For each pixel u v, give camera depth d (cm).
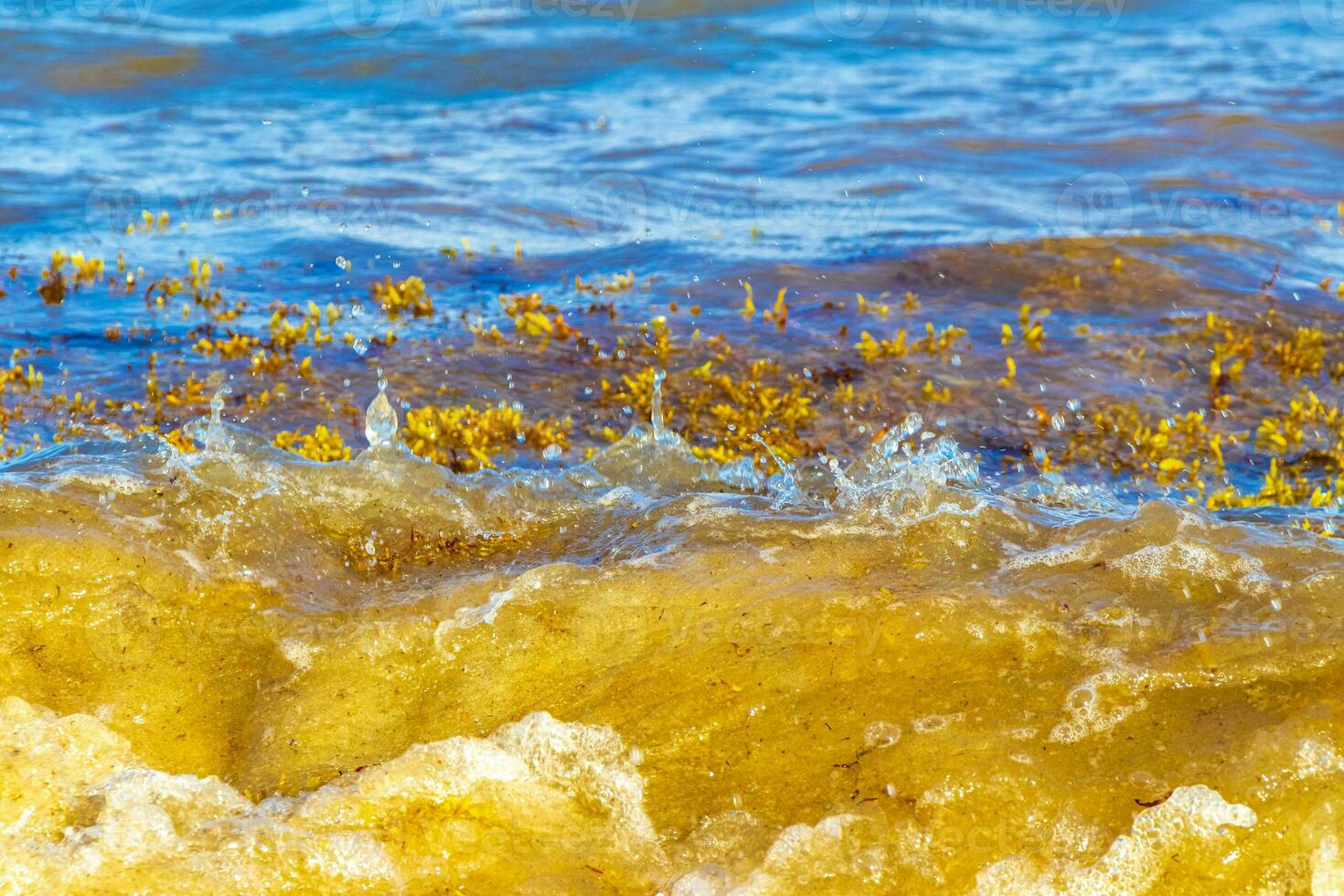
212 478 809
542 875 597
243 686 688
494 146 2808
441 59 3628
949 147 2808
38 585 702
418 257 2059
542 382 1575
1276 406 1544
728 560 762
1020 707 648
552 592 734
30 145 2712
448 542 817
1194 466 1376
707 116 3108
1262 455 1422
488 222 2264
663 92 3359
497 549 815
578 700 672
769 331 1750
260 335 1695
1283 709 629
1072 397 1550
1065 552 760
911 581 736
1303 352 1672
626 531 824
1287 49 3931
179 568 735
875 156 2720
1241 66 3675
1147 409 1523
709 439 1434
